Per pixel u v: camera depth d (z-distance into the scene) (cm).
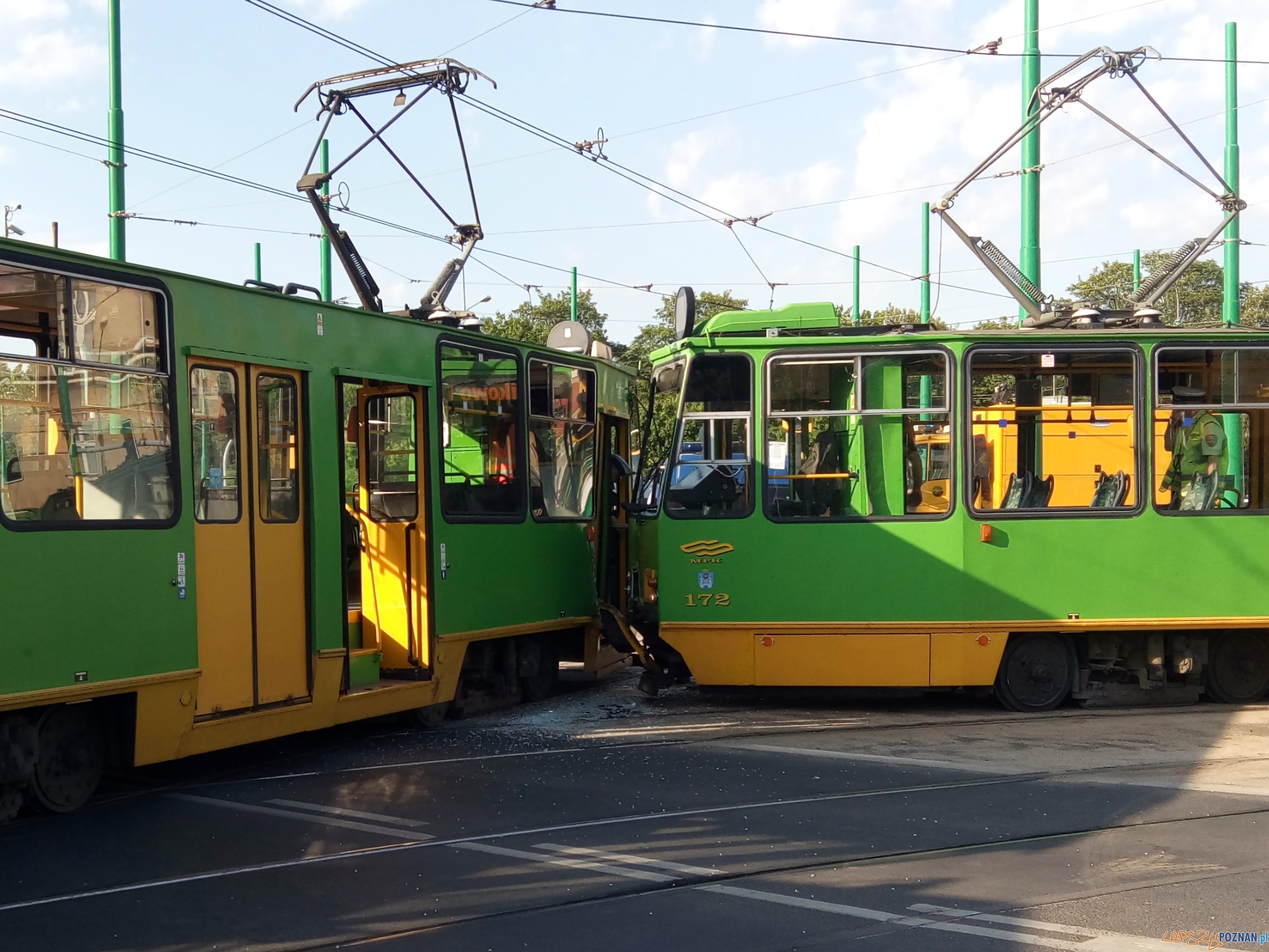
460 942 481
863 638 1029
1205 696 1107
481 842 627
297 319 839
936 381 1038
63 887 550
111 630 682
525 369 1109
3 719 647
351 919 507
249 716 780
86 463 675
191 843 626
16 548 630
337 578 869
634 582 1137
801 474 1041
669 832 647
